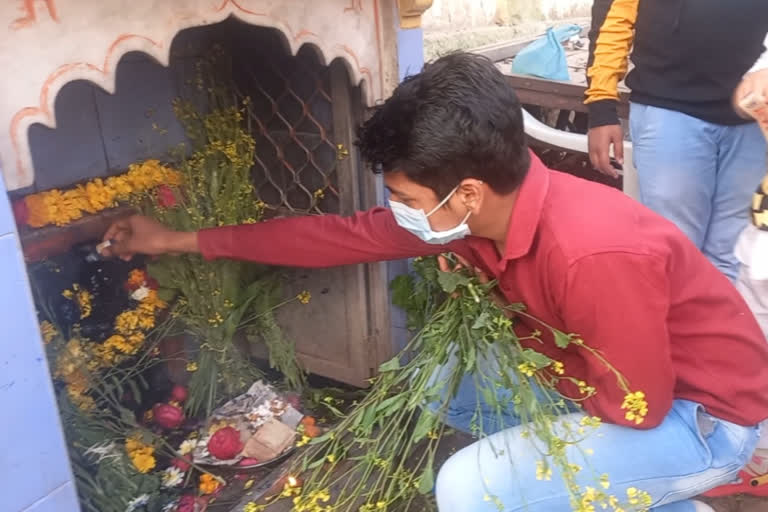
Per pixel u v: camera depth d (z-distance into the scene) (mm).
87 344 1678
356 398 2059
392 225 1483
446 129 1043
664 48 1806
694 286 1217
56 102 1663
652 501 1281
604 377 1172
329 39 1554
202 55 1958
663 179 1887
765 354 1290
